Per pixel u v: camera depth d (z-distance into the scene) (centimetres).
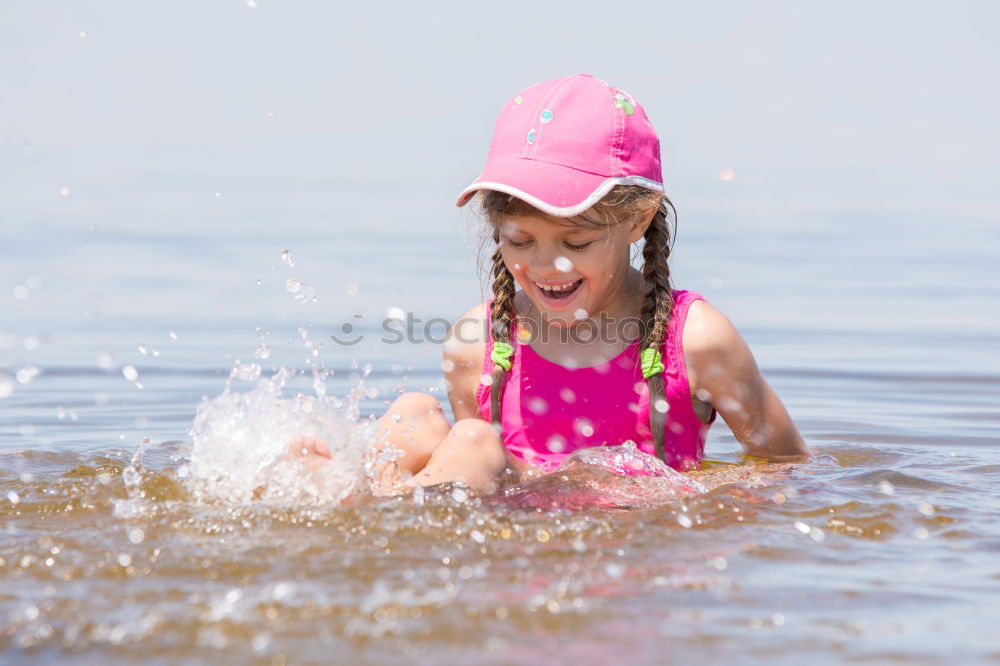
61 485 618
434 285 1527
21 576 469
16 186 2573
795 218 2283
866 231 2120
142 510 563
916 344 1266
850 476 670
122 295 1498
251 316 1376
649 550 509
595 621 419
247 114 4544
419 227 2064
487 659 384
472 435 621
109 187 2598
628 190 714
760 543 523
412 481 600
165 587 454
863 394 1048
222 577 466
